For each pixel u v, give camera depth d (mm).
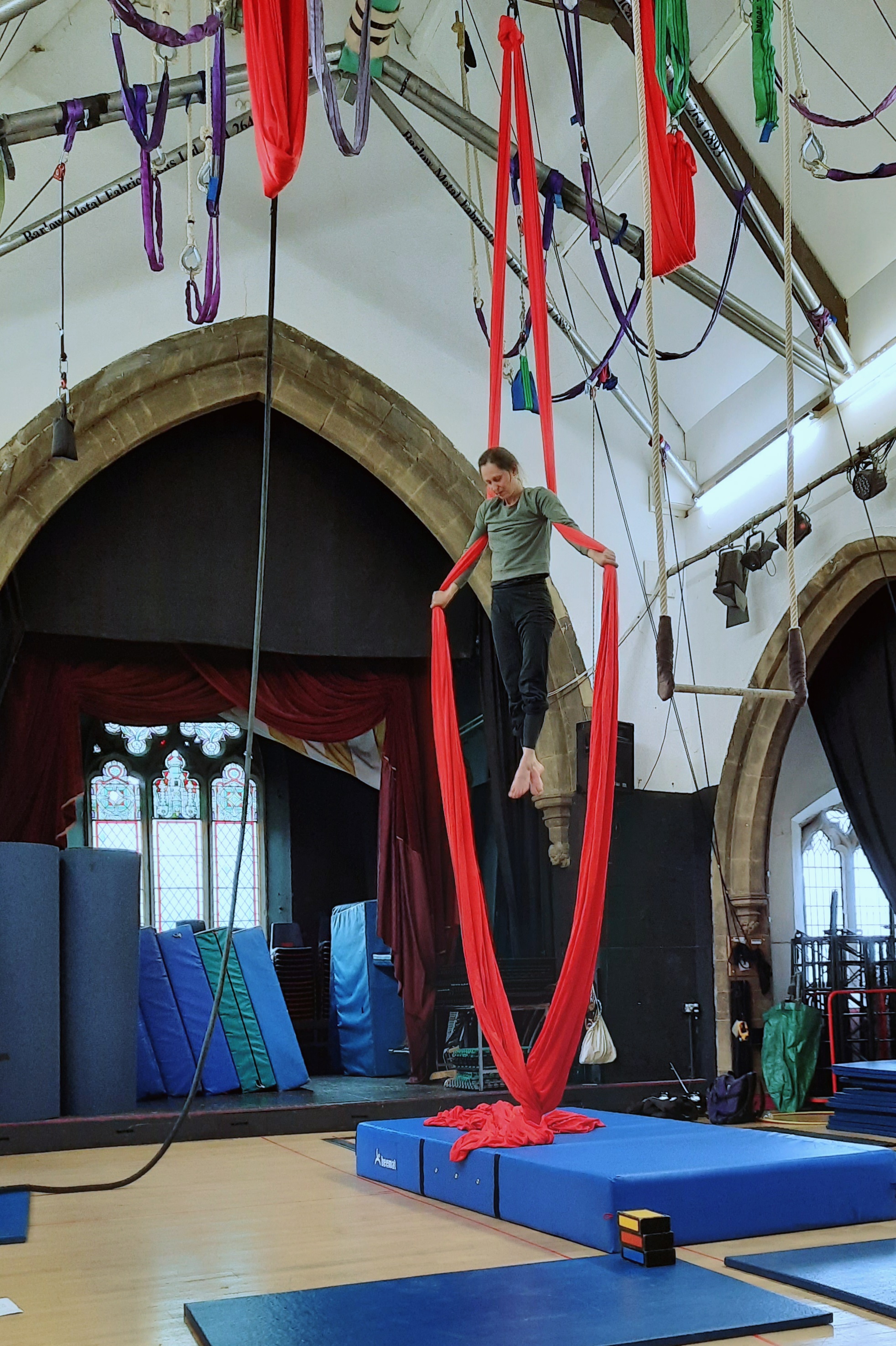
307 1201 6477
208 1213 6203
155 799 17000
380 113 10961
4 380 10367
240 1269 4879
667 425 13109
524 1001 11367
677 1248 5082
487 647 12398
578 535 6039
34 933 9477
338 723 12633
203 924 14469
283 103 4516
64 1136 9094
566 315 12070
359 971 13594
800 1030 11023
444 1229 5590
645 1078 11570
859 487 10219
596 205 9227
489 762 12406
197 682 12273
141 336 10938
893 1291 4160
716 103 10094
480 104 11156
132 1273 4844
